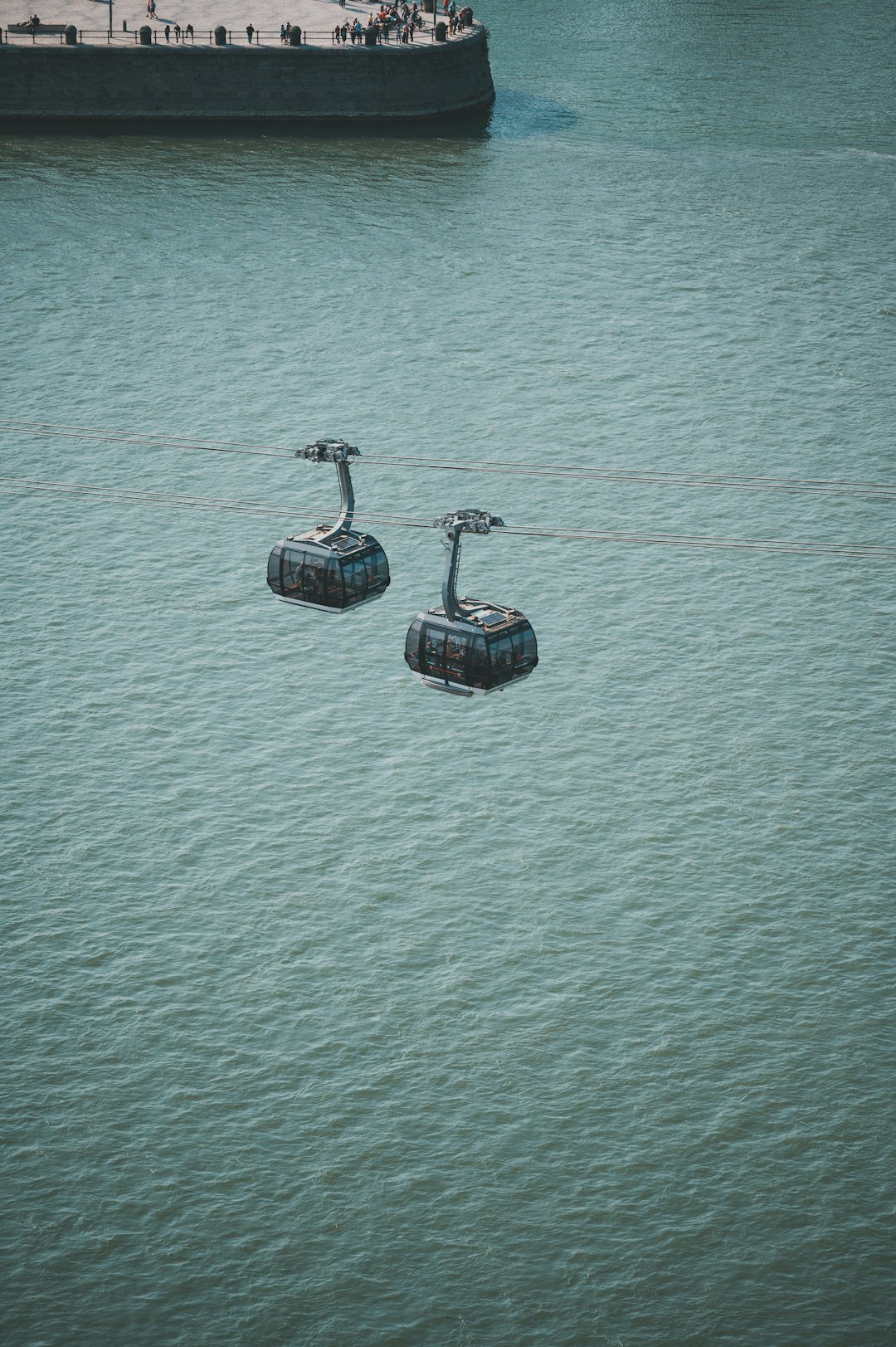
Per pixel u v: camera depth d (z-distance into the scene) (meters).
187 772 145.00
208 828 139.00
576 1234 106.88
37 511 180.88
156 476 186.75
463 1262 105.38
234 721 151.00
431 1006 122.69
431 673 97.69
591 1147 112.44
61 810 140.75
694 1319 101.75
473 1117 114.38
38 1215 108.44
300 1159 111.81
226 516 180.62
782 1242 106.38
